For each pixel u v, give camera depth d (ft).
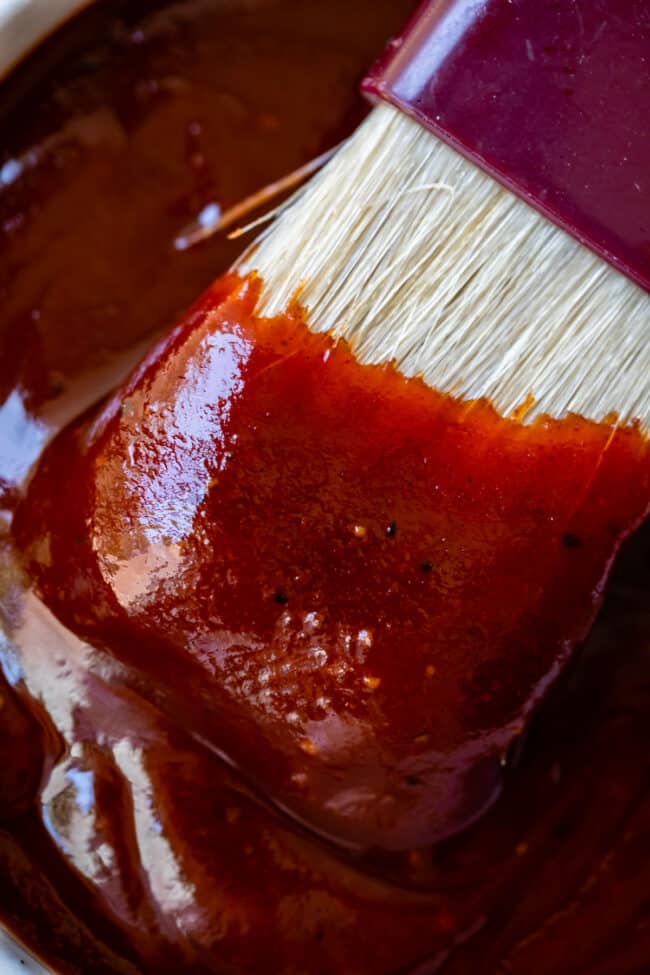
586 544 0.51
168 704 0.52
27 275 0.56
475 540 0.50
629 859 0.55
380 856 0.54
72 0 0.54
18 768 0.53
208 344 0.50
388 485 0.50
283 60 0.57
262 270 0.50
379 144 0.49
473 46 0.48
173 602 0.50
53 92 0.56
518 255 0.49
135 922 0.52
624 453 0.50
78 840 0.52
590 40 0.48
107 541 0.51
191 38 0.57
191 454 0.50
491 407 0.50
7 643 0.53
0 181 0.56
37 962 0.51
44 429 0.55
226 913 0.52
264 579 0.50
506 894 0.55
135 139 0.57
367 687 0.50
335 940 0.53
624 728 0.57
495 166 0.48
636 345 0.50
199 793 0.52
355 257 0.50
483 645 0.50
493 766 0.53
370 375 0.50
